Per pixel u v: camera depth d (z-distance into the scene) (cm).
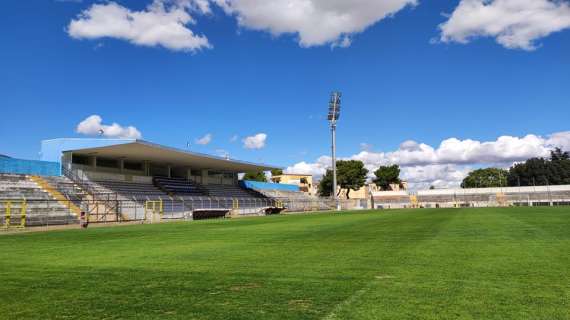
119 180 4228
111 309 481
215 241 1272
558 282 573
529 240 1099
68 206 3125
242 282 617
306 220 2684
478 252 881
